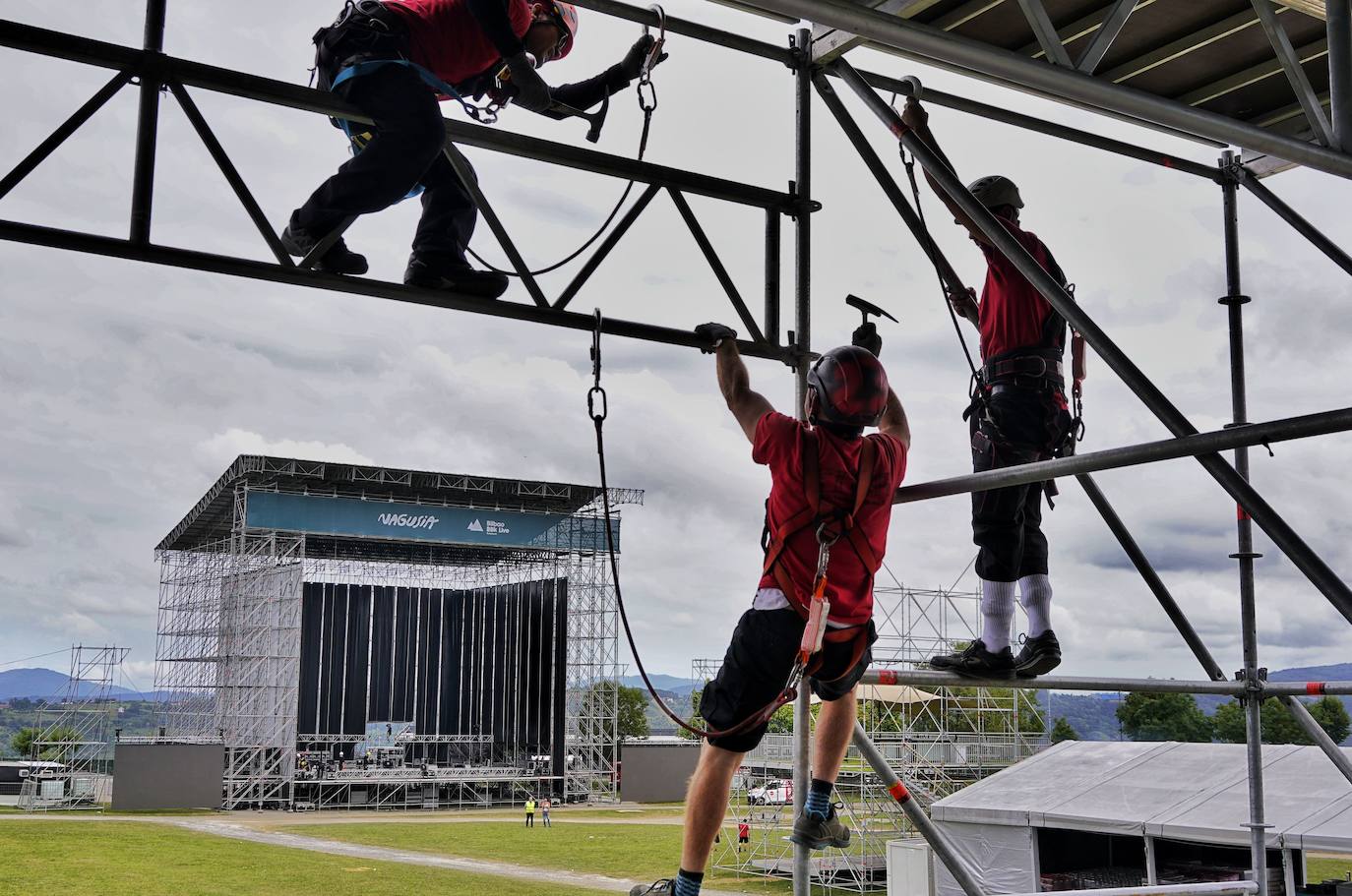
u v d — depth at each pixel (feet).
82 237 13.48
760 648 11.61
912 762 119.44
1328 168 15.11
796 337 17.43
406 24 14.67
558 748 205.87
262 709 191.01
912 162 17.01
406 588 219.82
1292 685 17.94
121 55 13.66
